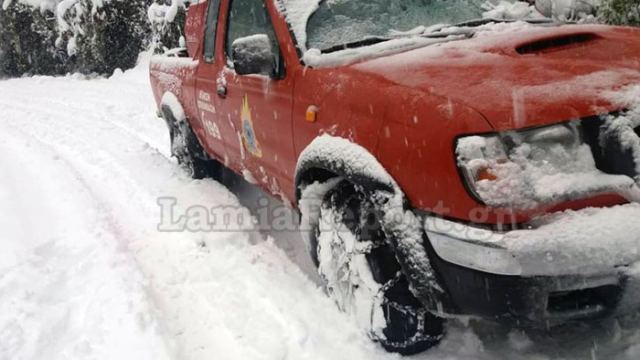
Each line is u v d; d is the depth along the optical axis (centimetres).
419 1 374
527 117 229
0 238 477
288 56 344
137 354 299
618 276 220
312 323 322
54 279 389
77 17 1661
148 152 743
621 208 225
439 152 238
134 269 393
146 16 1583
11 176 682
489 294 233
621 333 288
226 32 448
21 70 2050
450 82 258
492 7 388
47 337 323
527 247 219
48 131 970
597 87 240
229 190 553
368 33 355
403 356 290
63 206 548
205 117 505
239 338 317
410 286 264
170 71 600
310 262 402
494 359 282
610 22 457
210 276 388
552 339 292
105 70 1655
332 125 300
